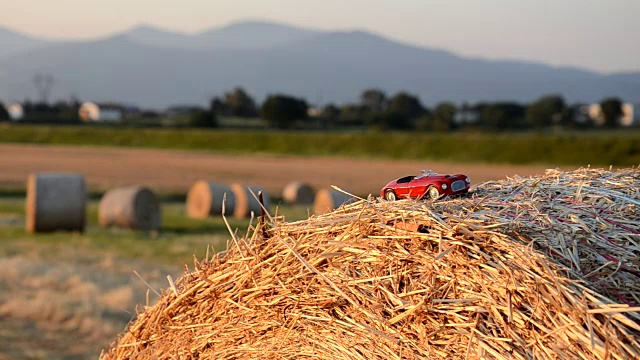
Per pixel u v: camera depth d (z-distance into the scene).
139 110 176.62
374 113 120.12
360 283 4.07
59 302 13.52
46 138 80.62
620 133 102.69
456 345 3.66
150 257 19.30
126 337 5.48
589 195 4.36
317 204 26.22
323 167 59.03
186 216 31.20
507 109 124.50
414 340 3.80
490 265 3.67
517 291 3.57
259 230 4.77
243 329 4.64
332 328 4.16
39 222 24.31
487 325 3.60
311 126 122.19
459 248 3.78
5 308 13.11
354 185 45.03
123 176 49.03
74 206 24.73
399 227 4.03
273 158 67.50
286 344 4.39
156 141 79.50
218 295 4.82
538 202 4.29
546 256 3.63
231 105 157.50
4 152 66.50
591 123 124.88
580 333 3.38
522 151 64.69
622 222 3.97
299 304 4.34
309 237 4.42
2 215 29.88
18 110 154.50
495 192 4.64
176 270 17.28
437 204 4.29
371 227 4.15
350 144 73.69
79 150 71.31
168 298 5.18
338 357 4.11
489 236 3.78
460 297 3.71
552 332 3.43
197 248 20.84
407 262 3.95
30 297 14.12
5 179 45.09
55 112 148.75
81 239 22.98
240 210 31.17
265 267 4.57
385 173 54.06
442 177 4.57
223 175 51.44
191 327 4.96
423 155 67.94
